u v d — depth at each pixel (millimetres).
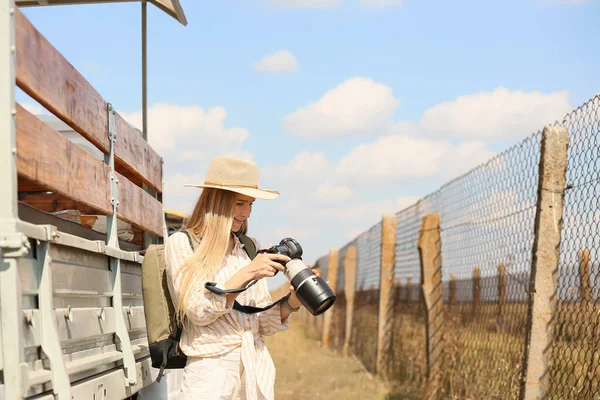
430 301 7738
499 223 5867
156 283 3469
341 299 16906
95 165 3289
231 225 3396
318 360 13594
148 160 4555
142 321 4230
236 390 3420
